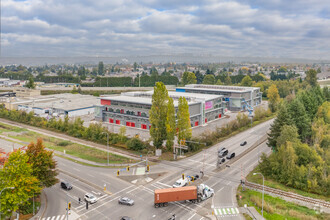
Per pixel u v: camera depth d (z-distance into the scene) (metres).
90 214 58.22
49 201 64.00
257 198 64.88
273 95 189.12
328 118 111.00
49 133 128.88
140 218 56.56
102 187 71.44
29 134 125.62
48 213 58.53
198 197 64.38
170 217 57.16
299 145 78.62
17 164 54.66
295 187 71.81
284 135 83.94
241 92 178.88
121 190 69.81
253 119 150.38
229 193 68.62
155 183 73.88
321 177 70.06
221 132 120.50
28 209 59.31
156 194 59.97
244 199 65.50
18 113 154.62
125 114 138.88
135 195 67.06
